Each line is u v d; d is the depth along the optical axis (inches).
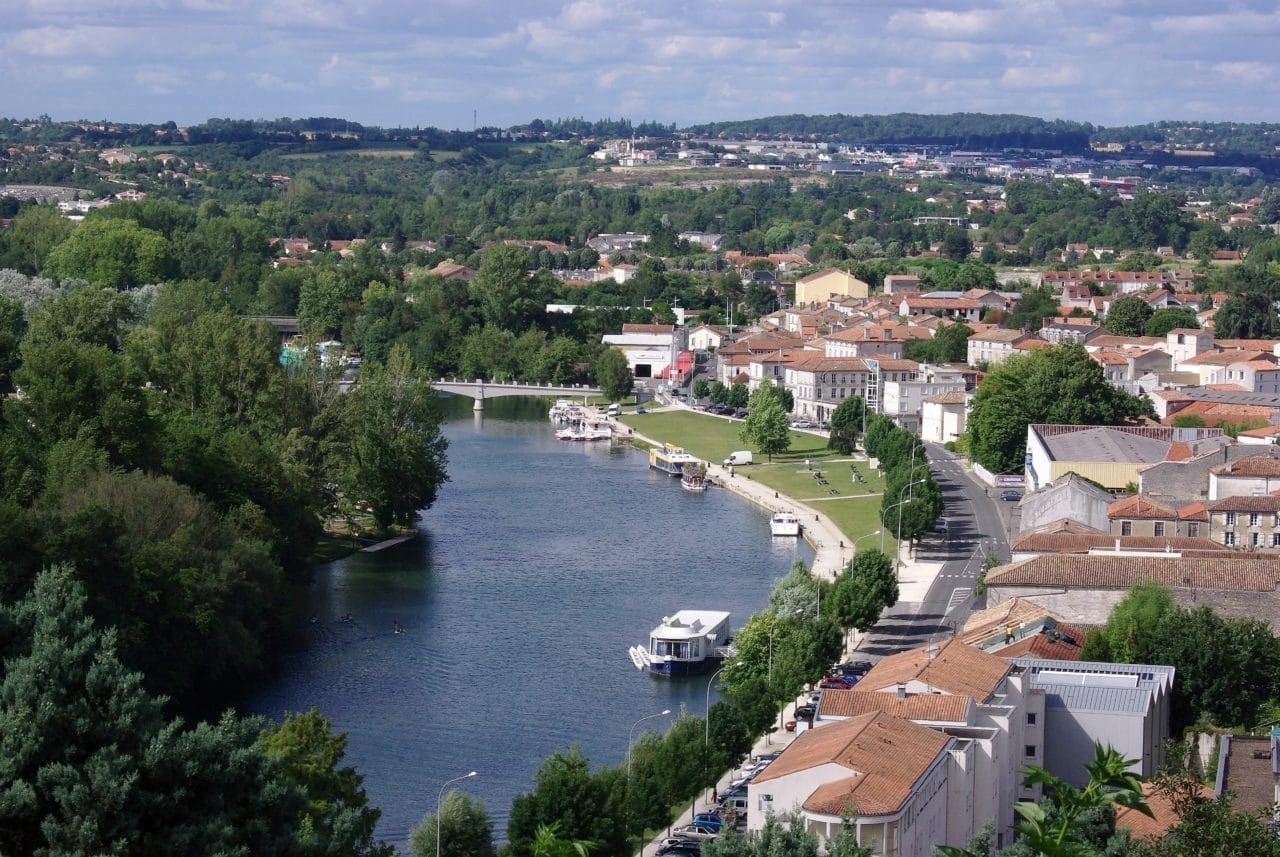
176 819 5059.1
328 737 6943.9
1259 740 7308.1
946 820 6752.0
